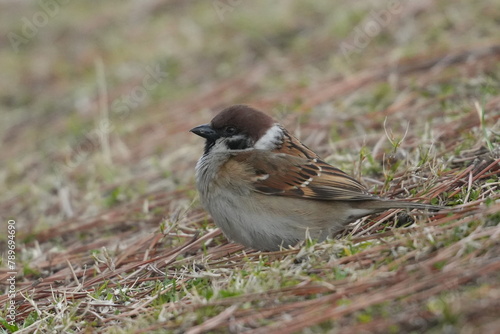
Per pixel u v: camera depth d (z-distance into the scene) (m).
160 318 7.74
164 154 15.23
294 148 9.56
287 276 7.82
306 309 7.16
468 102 12.69
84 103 19.19
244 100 16.69
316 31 19.28
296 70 17.47
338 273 7.68
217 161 9.41
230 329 7.12
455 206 8.57
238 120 9.57
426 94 13.59
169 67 19.69
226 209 9.30
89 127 17.55
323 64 17.38
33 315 8.98
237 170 9.17
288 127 14.16
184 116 16.97
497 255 7.11
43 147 17.44
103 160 15.09
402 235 8.25
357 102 14.31
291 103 15.41
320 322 6.77
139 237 11.62
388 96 14.11
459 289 6.75
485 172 9.48
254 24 20.39
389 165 10.73
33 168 16.50
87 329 8.16
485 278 6.77
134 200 13.27
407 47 16.27
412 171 10.20
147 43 21.58
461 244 7.45
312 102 15.02
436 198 9.41
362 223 9.34
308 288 7.48
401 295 6.86
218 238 10.46
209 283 8.69
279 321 7.05
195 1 23.95
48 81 21.20
